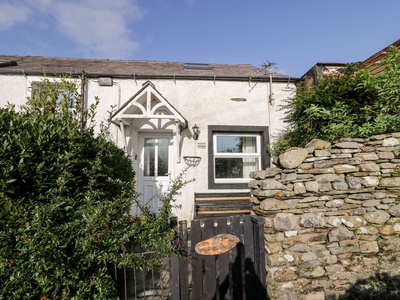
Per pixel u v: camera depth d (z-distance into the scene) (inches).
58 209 74.1
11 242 68.0
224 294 96.2
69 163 83.1
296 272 98.9
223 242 75.1
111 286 76.6
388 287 99.0
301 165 108.0
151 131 228.1
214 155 226.5
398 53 128.0
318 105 153.9
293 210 104.0
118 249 80.8
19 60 261.4
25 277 65.9
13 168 73.7
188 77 225.6
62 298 71.9
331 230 104.3
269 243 101.0
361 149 112.3
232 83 232.2
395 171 109.4
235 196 200.4
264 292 95.8
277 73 261.7
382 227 105.8
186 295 93.0
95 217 75.4
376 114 130.1
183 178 213.9
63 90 174.9
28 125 84.0
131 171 174.6
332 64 218.5
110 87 222.1
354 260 103.0
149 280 104.7
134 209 211.9
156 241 83.8
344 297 98.6
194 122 223.8
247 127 227.5
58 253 68.3
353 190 107.2
